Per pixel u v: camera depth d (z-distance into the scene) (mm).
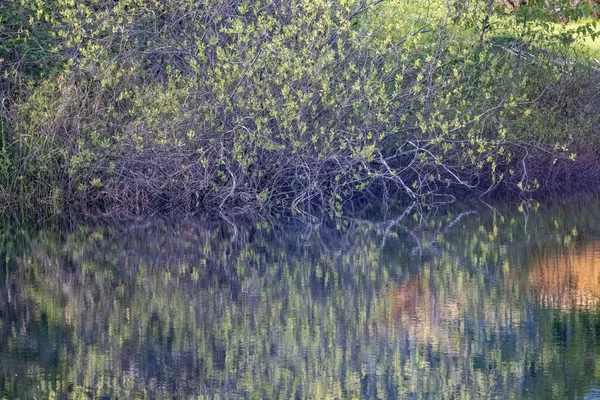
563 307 15125
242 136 24312
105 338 13852
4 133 26047
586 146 30156
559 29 30766
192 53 26062
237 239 21953
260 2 26594
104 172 25719
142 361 12703
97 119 25391
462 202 27391
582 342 13188
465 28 27594
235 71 24031
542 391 11305
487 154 27859
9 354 13094
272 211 25688
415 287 16734
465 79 28047
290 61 24359
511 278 17312
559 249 19969
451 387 11461
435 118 26656
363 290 16594
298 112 24531
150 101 25109
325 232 22781
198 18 26719
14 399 11297
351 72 25922
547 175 29672
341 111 25141
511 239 21359
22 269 18781
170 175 25016
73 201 25781
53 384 11828
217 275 18094
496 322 14273
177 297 16312
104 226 23703
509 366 12211
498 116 28266
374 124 25547
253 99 24125
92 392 11539
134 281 17609
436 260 19109
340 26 25719
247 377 11984
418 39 27188
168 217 24891
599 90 30484
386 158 25141
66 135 25641
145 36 26578
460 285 16828
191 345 13406
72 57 25547
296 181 26141
